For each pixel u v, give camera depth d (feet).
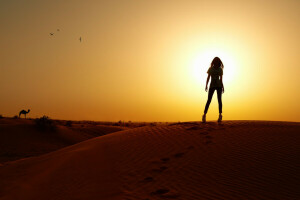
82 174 34.12
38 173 36.70
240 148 35.27
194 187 28.02
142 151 38.73
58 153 47.39
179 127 47.03
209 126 45.50
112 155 38.93
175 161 34.24
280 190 26.03
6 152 91.15
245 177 28.84
